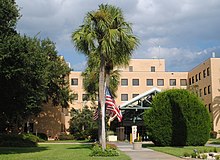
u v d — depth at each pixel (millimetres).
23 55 24000
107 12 24000
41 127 59312
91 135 52250
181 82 79062
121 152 24609
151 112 33312
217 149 26750
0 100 26578
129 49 24109
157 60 86875
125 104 48500
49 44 55375
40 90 29766
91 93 45844
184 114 32812
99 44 23922
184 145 32812
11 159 19922
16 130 50594
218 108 62562
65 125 70500
